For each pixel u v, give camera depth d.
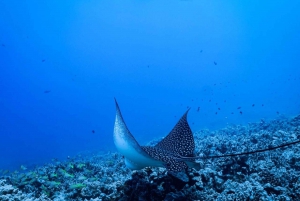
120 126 5.16
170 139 6.33
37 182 7.21
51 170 9.48
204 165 6.57
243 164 6.12
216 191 5.35
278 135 8.91
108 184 6.14
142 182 5.03
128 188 5.29
